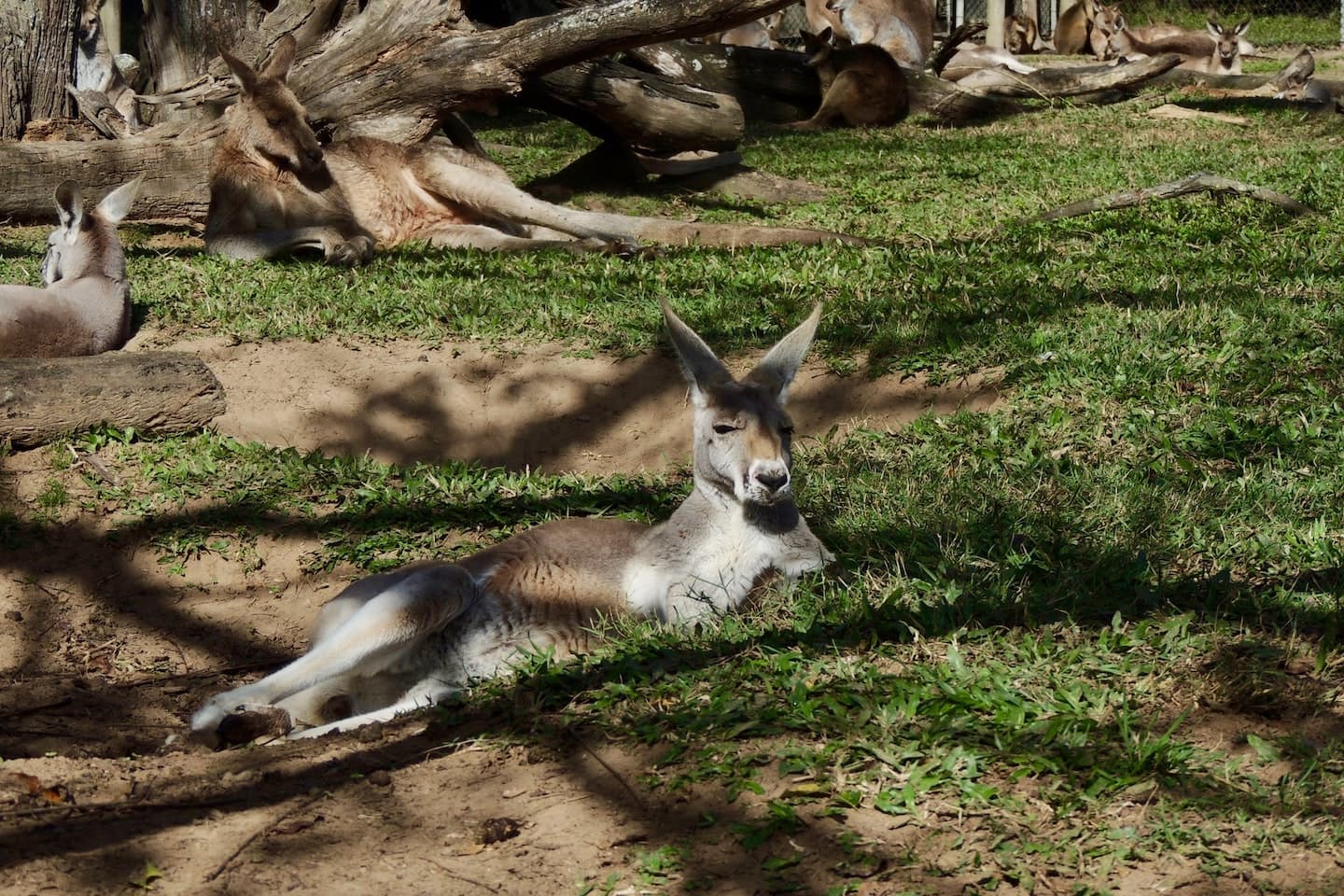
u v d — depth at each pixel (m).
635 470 8.35
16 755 5.29
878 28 26.86
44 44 14.00
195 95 13.71
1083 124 20.31
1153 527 6.08
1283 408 7.39
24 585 6.88
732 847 3.76
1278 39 31.83
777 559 5.55
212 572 7.07
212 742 5.04
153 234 13.26
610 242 12.07
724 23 12.30
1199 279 9.98
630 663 4.87
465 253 12.00
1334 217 12.09
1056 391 7.90
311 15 13.66
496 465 8.52
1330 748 3.99
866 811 3.85
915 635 4.81
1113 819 3.74
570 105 14.80
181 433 8.19
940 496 6.62
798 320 9.41
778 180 15.71
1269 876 3.48
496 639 5.50
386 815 4.09
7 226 12.70
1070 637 4.77
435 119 13.47
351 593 5.61
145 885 3.75
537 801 4.10
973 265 10.80
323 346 9.20
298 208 12.17
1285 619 4.95
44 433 7.74
